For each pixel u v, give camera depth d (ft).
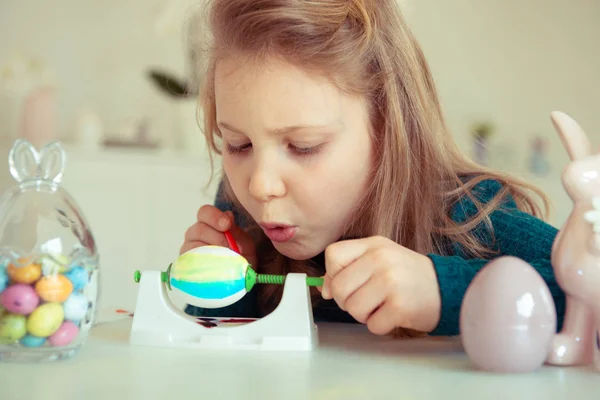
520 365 1.92
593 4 10.19
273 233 2.93
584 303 2.00
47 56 9.48
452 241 3.27
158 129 9.62
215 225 3.43
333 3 2.93
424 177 3.36
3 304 2.06
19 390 1.72
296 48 2.70
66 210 2.23
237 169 2.91
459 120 10.03
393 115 3.11
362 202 3.06
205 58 3.65
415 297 2.30
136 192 8.50
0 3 9.40
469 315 1.98
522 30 10.21
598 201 1.94
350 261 2.36
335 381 1.84
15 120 8.97
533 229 3.05
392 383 1.81
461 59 10.09
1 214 2.16
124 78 9.64
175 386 1.77
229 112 2.78
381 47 3.13
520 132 10.16
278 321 2.34
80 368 2.00
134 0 9.68
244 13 2.81
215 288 2.38
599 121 10.18
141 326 2.41
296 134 2.71
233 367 2.02
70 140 9.36
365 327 2.96
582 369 2.00
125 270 8.48
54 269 2.10
